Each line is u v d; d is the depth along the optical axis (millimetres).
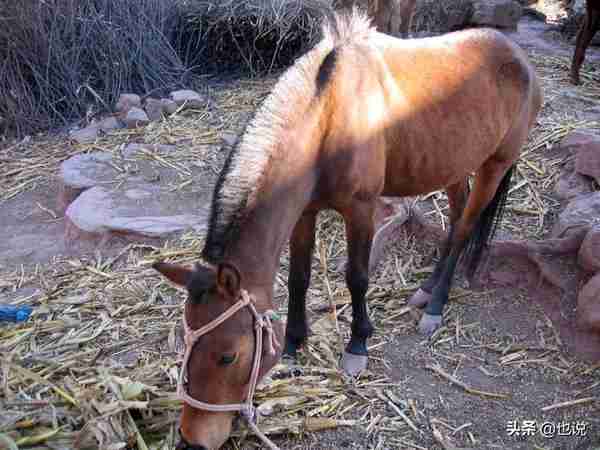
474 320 3135
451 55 2793
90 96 5980
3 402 2408
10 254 3836
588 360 2834
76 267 3609
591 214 3357
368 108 2387
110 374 2596
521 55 3117
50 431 2238
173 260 3566
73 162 4625
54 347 2869
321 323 3027
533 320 3098
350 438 2395
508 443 2408
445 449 2348
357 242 2557
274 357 1935
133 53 6094
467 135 2803
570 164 4082
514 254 3326
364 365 2746
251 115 2090
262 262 1959
